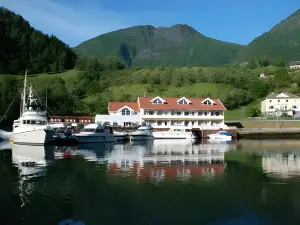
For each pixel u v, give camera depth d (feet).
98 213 74.84
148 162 143.13
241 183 101.35
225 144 246.27
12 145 224.53
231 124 367.45
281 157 161.79
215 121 348.59
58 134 247.09
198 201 83.15
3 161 146.10
